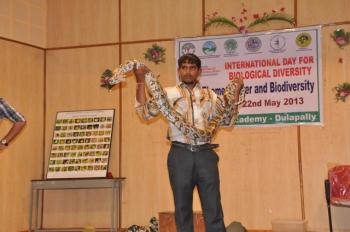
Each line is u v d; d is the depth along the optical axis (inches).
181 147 123.0
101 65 272.5
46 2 282.5
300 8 243.8
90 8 276.4
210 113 128.0
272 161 243.0
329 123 235.9
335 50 237.1
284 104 242.5
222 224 121.4
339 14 237.9
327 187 202.2
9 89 255.3
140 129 263.7
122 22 270.8
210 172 121.6
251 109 246.7
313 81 239.1
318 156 236.8
